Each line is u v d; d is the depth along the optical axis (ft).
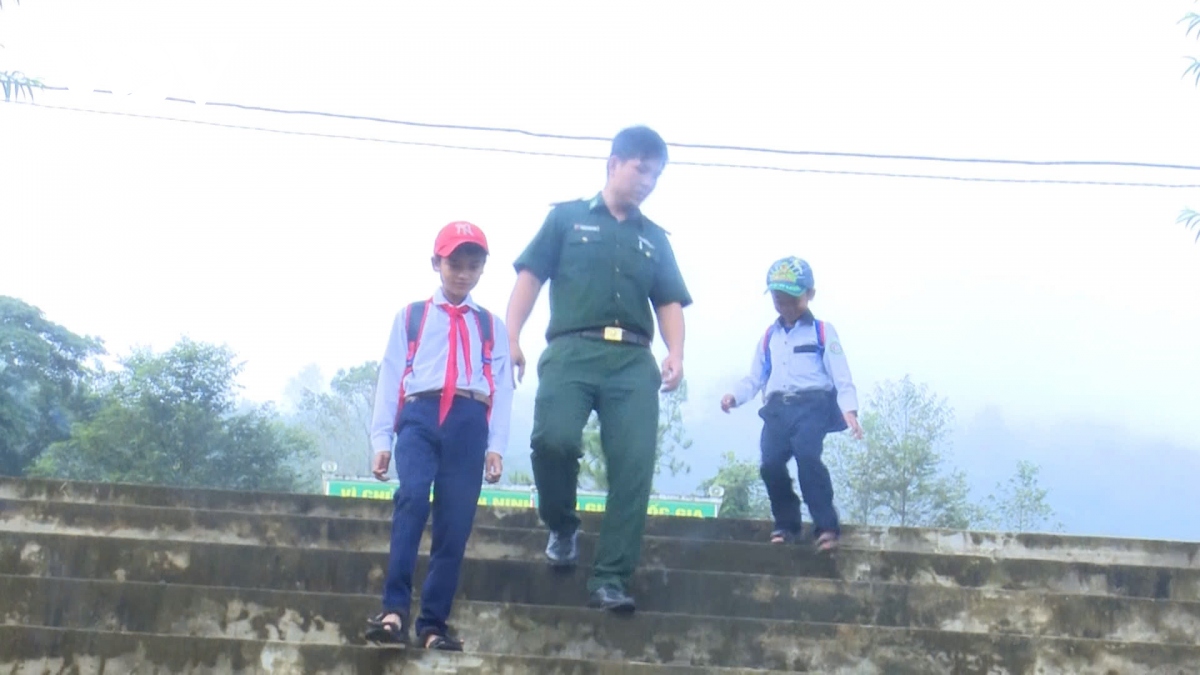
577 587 21.40
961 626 21.58
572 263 20.01
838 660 19.29
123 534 24.43
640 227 20.43
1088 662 19.03
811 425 23.91
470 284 18.56
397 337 18.48
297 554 21.68
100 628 19.45
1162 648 19.03
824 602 21.70
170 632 19.48
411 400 18.24
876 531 26.32
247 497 26.76
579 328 19.76
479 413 18.22
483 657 17.29
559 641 19.49
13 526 24.41
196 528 24.40
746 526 25.38
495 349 18.66
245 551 21.74
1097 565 23.58
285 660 17.30
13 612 19.36
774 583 21.72
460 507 17.89
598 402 19.79
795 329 24.66
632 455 19.35
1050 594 21.62
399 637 17.17
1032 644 19.12
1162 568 23.59
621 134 20.08
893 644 19.27
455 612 19.61
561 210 20.47
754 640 19.42
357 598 19.66
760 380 24.84
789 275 24.32
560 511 20.53
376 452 17.98
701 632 19.45
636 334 19.92
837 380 24.08
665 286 20.48
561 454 19.52
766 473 24.43
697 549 23.47
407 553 17.34
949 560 23.61
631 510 19.43
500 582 21.35
